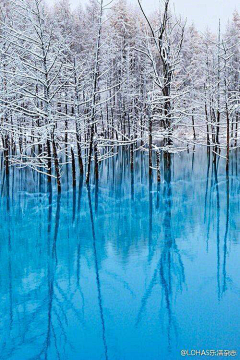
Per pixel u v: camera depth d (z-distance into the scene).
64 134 23.34
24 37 18.53
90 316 6.81
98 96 27.52
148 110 21.52
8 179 22.72
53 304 7.32
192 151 39.09
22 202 16.77
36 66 18.30
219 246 10.58
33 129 18.02
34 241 11.34
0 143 30.81
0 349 5.98
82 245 10.91
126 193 18.62
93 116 20.31
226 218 13.67
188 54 49.59
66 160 31.34
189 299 7.43
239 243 10.82
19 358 5.76
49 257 9.94
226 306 7.09
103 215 14.49
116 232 12.19
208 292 7.69
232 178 22.61
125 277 8.55
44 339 6.18
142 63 37.84
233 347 5.88
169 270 8.77
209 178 22.77
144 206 15.88
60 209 15.54
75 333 6.30
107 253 10.14
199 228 12.43
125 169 27.55
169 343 5.98
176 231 12.14
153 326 6.44
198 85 38.03
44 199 17.34
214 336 6.18
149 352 5.82
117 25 44.59
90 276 8.58
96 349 5.88
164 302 7.24
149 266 9.13
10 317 6.89
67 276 8.64
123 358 5.72
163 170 26.38
